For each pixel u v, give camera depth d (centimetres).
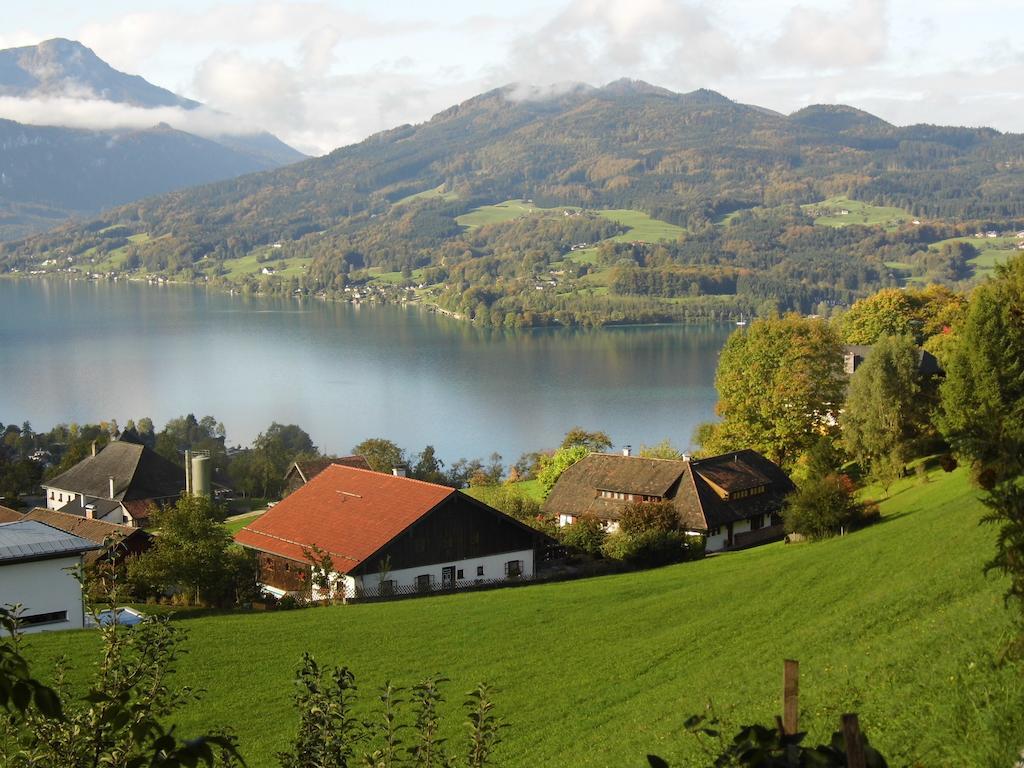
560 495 6475
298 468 8906
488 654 3309
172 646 1139
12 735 971
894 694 1777
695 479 6075
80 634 3397
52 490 9094
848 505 5050
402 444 13138
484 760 1270
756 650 2797
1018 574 1157
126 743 930
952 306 9912
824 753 710
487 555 4919
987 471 1188
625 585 4359
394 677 3078
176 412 15925
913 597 2723
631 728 2311
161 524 4456
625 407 15138
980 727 1428
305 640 3534
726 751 741
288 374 19775
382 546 4556
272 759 2403
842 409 7325
